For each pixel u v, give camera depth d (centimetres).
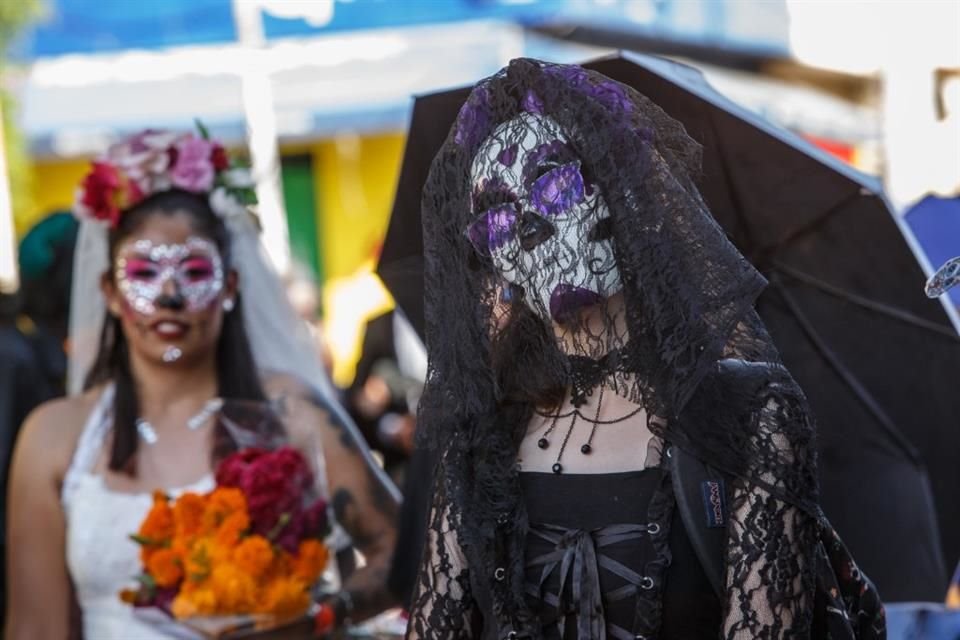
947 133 893
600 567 281
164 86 1226
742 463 277
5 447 634
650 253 276
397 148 1766
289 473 468
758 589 273
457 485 296
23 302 679
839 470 432
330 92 1176
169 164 505
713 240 279
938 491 427
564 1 1041
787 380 286
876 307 414
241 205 518
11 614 500
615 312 284
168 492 485
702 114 397
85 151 1400
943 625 529
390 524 523
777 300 426
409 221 454
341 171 1791
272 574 459
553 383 288
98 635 477
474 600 304
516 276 285
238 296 525
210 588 451
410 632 307
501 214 284
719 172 405
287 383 528
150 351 497
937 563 431
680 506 279
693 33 1128
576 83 285
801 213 406
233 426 495
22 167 1224
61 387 680
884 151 945
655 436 284
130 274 498
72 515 488
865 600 299
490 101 293
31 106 1233
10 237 999
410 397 991
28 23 1148
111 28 1147
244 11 1104
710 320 274
